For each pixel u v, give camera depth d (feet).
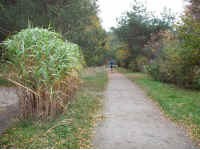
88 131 21.89
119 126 23.80
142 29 108.88
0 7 47.88
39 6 50.67
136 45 111.04
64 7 52.49
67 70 24.85
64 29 54.80
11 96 39.14
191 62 46.32
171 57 51.55
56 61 23.88
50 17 51.24
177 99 37.37
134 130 22.58
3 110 29.45
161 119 26.68
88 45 62.75
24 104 24.26
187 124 24.49
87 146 18.48
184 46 45.96
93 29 73.77
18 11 49.98
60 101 25.76
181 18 47.21
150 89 49.75
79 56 32.50
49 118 23.89
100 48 80.43
